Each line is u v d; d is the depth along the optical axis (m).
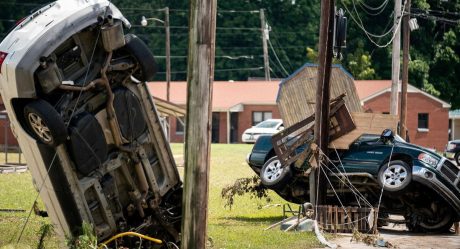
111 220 32.03
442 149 160.25
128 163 32.66
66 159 30.59
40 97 30.28
